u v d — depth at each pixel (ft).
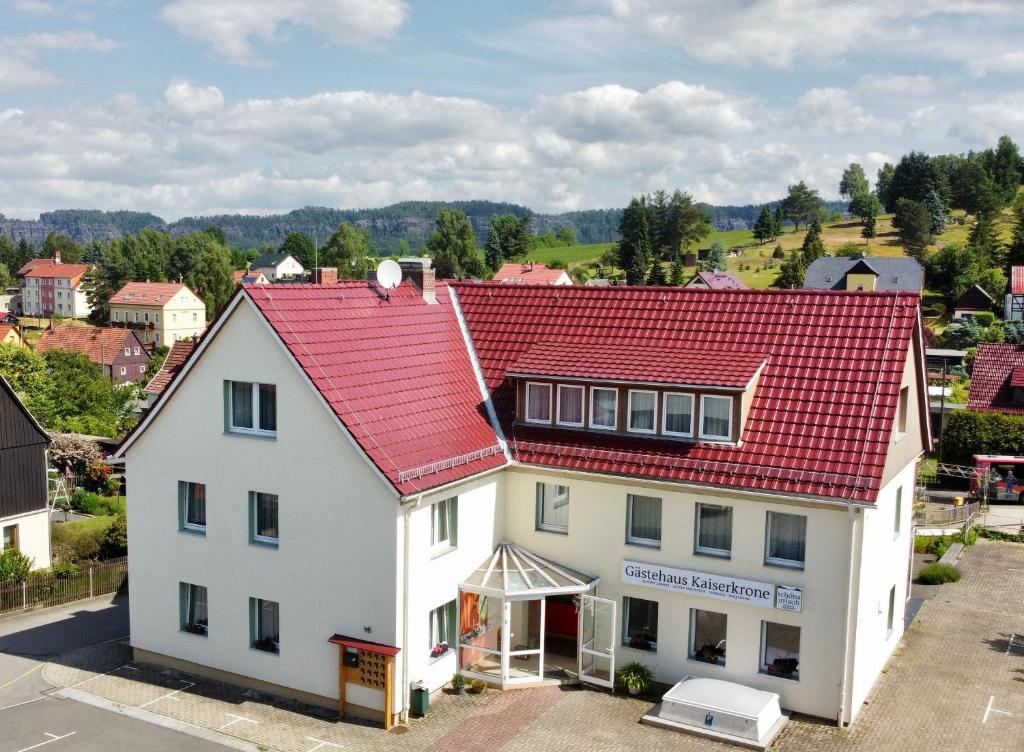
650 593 85.61
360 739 76.13
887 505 85.25
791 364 86.07
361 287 95.71
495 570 88.07
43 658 94.94
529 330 101.30
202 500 89.35
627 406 87.92
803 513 77.87
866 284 388.78
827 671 77.77
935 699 83.35
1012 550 136.46
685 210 645.92
